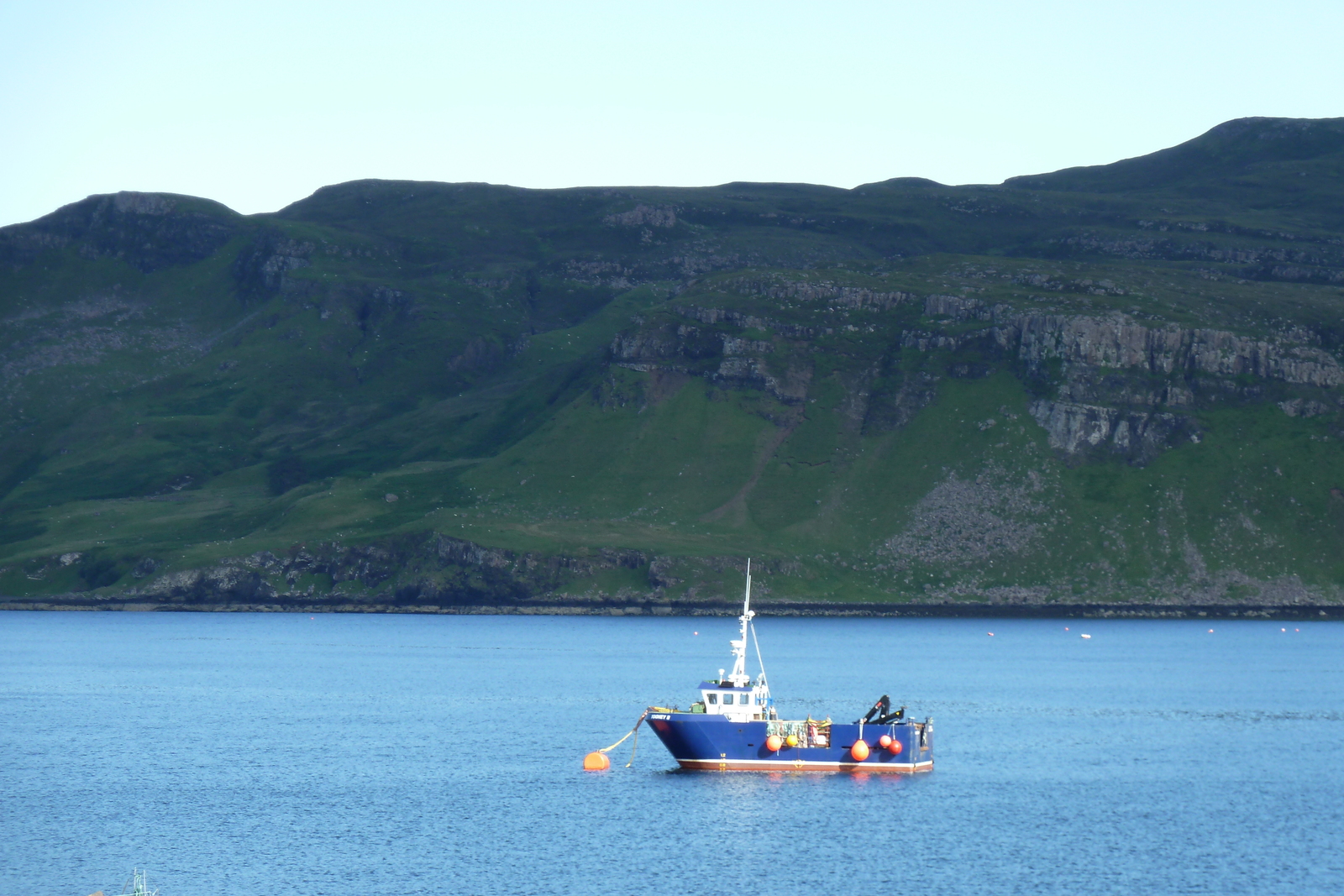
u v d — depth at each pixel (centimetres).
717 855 13388
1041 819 15062
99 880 12656
